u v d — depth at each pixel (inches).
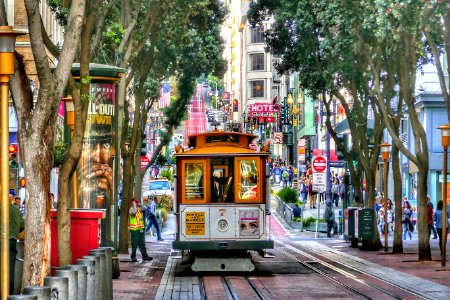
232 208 1712.6
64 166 1175.6
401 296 1353.3
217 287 1515.7
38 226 975.6
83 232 1310.3
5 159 870.4
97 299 982.4
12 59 877.8
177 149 1718.8
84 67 1256.2
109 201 1635.1
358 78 2481.5
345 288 1478.8
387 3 1770.4
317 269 1844.2
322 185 2979.8
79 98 1177.4
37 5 962.1
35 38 964.6
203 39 3132.4
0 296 864.9
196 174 1715.1
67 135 1637.6
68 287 778.2
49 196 984.9
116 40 1902.1
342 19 2028.8
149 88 2979.8
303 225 3417.8
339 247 2556.6
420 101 3348.9
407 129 3629.4
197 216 1711.4
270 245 1708.9
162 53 2741.1
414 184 3570.4
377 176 4266.7
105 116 1632.6
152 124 5187.0
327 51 2327.8
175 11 2273.6
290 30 2573.8
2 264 864.3
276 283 1579.7
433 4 1724.9
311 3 2255.2
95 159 1635.1
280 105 6707.7
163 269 1865.2
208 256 1731.1
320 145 5378.9
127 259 2096.5
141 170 3110.2
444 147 1823.3
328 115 2583.7
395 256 2177.7
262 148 1718.8
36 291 678.5
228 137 1745.8
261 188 1717.5
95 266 971.3
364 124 2481.5
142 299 1328.7
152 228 3280.0
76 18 1002.7
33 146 975.6
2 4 989.8
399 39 1833.2
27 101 984.3
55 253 1268.5
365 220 2395.4
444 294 1374.3
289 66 2620.6
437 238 2783.0
